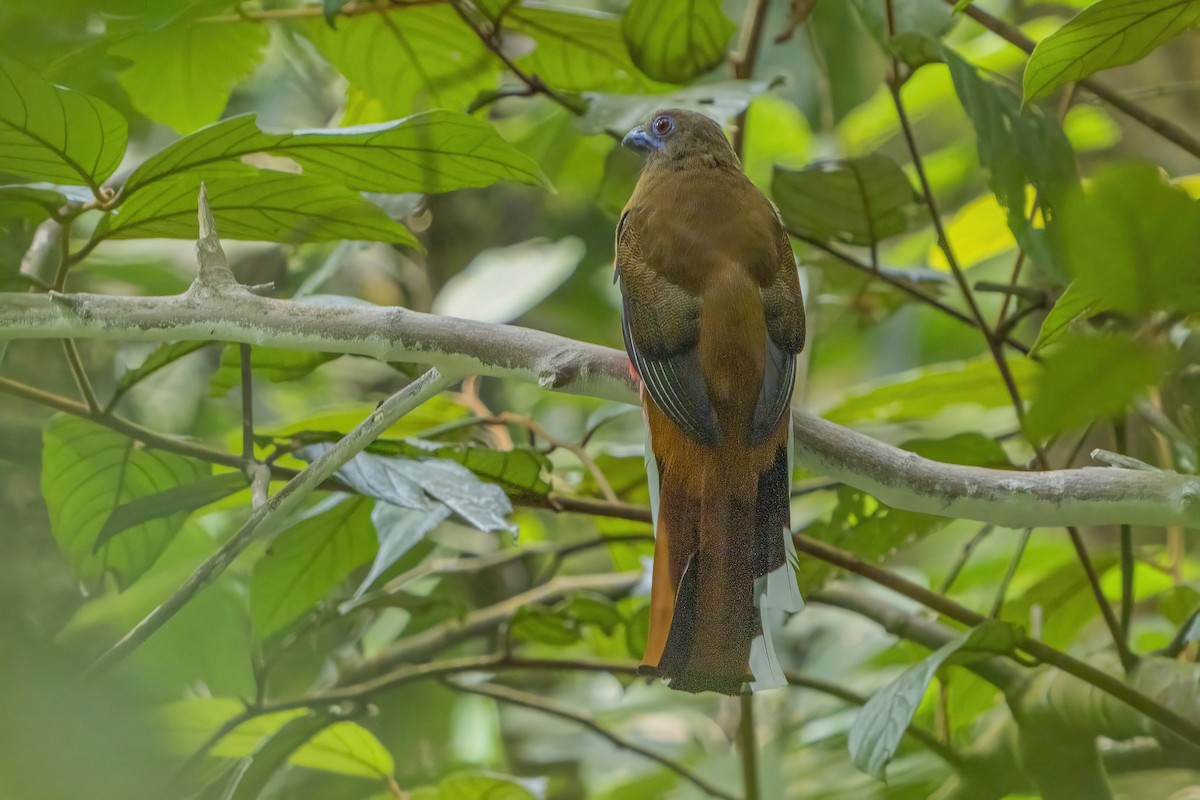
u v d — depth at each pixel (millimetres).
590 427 8414
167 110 8938
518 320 13742
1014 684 7680
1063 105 7988
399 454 7199
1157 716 6867
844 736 10086
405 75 9125
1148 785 8633
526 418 8242
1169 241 3457
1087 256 3549
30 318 6082
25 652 3457
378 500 7129
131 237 6676
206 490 6809
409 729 10500
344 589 10547
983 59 11828
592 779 11320
